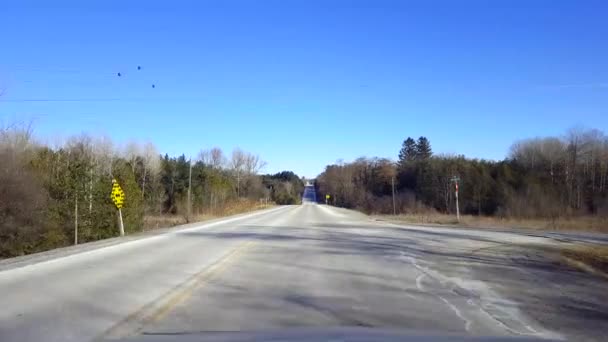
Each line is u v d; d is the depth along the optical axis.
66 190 31.98
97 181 33.31
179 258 15.84
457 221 42.94
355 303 9.17
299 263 14.83
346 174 141.62
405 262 15.43
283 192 167.38
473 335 4.16
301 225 36.16
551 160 72.06
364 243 21.75
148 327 7.24
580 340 6.91
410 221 44.50
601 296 10.49
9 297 9.31
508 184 66.12
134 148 73.38
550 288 11.39
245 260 15.43
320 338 3.84
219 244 20.80
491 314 8.51
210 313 8.21
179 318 7.84
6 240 27.28
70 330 7.00
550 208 55.28
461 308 8.94
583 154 70.62
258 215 59.44
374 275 12.71
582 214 54.34
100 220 32.72
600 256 18.14
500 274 13.41
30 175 29.09
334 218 49.62
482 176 70.19
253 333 4.23
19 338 6.54
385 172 107.06
